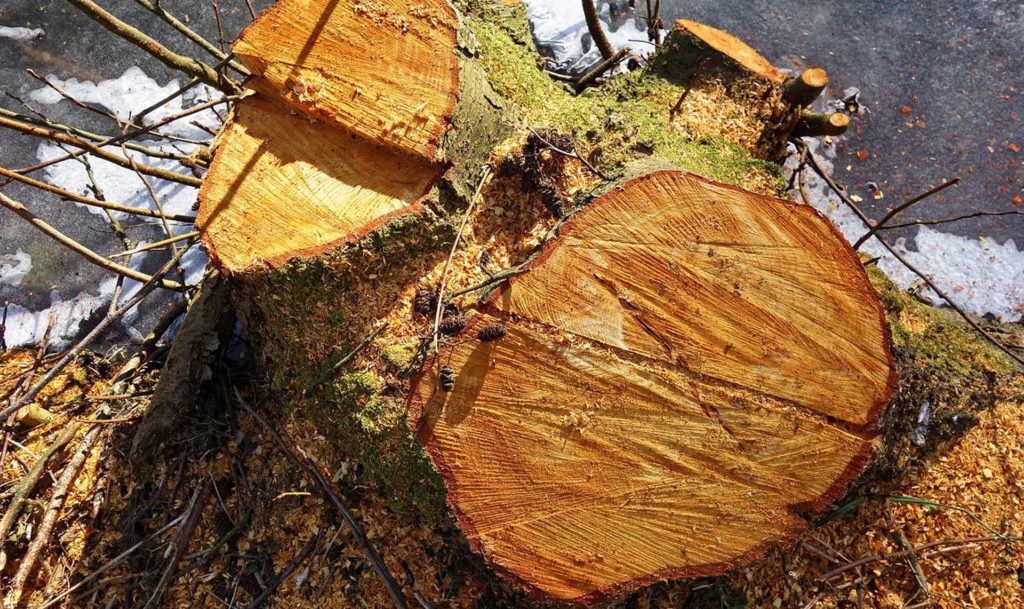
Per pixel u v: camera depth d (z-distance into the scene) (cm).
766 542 218
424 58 218
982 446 272
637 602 245
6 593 258
